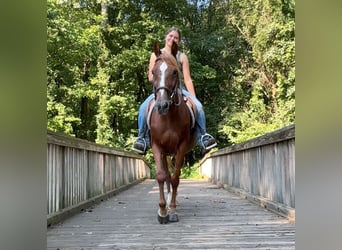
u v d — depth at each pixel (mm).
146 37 16859
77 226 3754
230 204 5320
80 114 16766
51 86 14562
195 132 4281
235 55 17391
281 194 4340
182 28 17203
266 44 14016
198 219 4102
